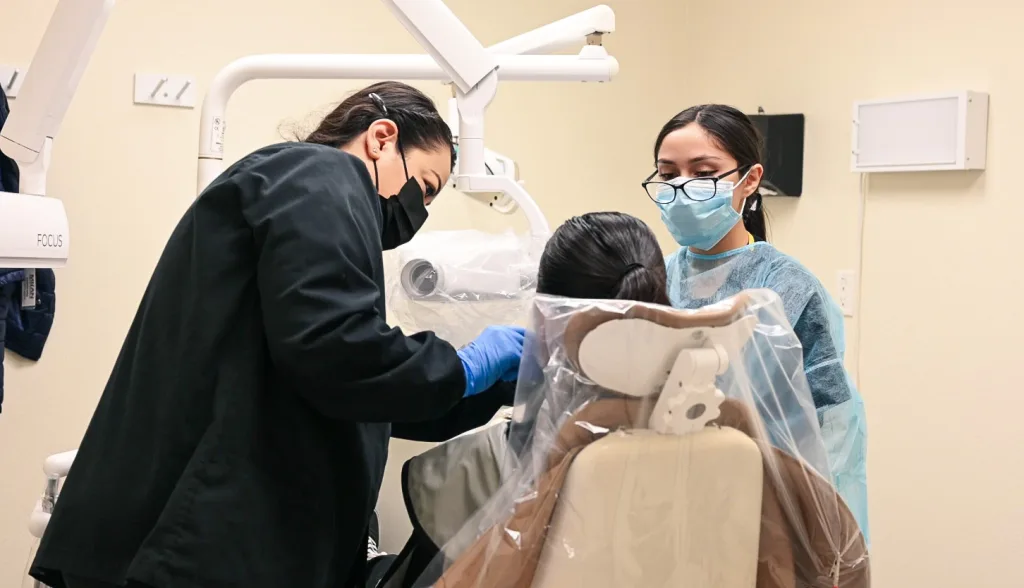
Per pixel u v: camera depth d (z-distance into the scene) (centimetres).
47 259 126
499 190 145
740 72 282
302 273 99
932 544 223
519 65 140
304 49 246
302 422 107
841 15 245
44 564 109
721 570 95
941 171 219
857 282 241
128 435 108
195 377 105
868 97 238
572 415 90
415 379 102
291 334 98
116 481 107
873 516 237
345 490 113
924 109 218
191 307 106
